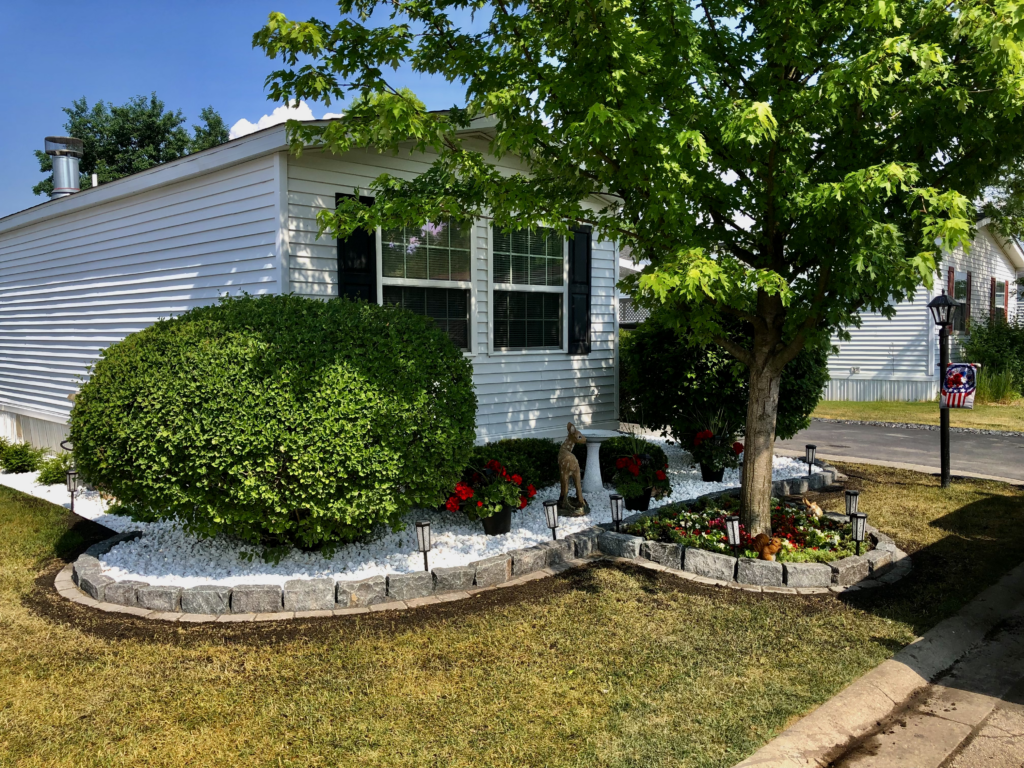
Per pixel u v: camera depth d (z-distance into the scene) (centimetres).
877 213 428
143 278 813
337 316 494
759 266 527
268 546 543
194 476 452
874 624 425
